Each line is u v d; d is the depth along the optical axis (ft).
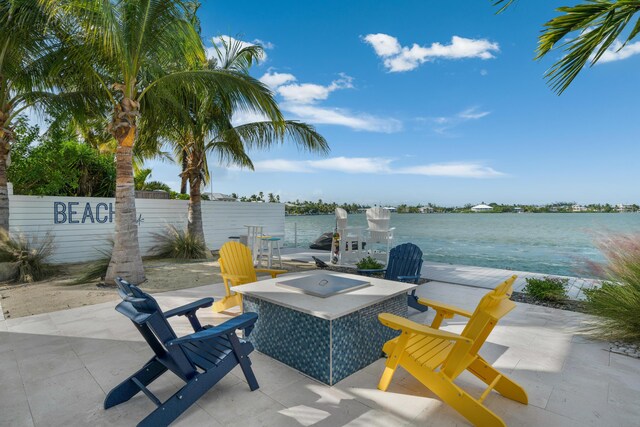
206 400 7.86
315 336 8.84
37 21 19.15
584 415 7.39
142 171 54.54
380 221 28.12
